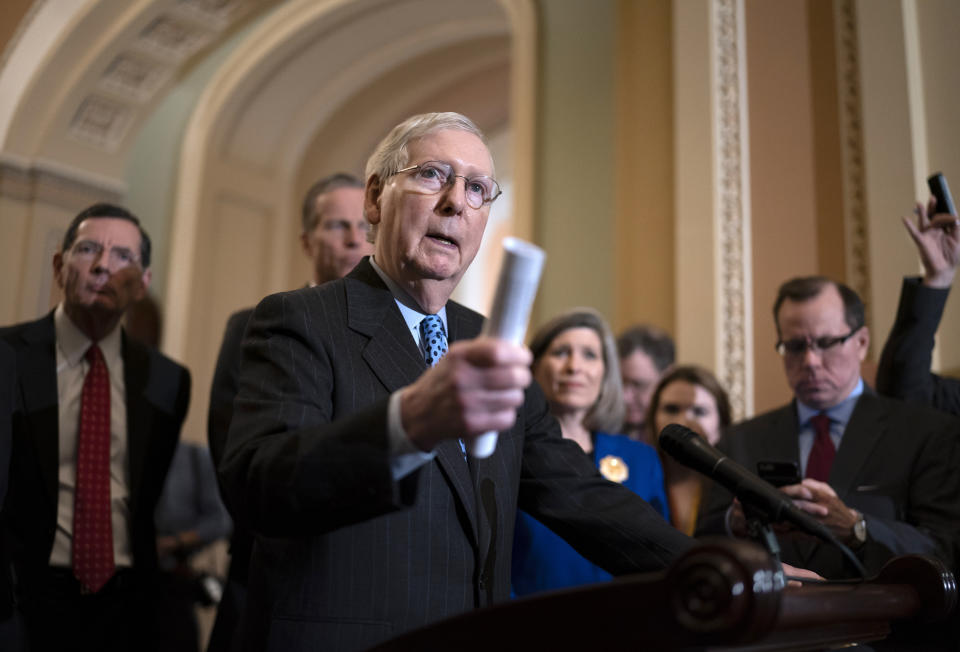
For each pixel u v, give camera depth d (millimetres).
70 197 6742
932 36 3199
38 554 2494
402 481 1134
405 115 9289
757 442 2588
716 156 4203
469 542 1483
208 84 8422
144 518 2748
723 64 4273
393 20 8086
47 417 2605
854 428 2432
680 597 872
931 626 1992
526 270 960
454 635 1010
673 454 1490
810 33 3826
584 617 931
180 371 2979
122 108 7023
